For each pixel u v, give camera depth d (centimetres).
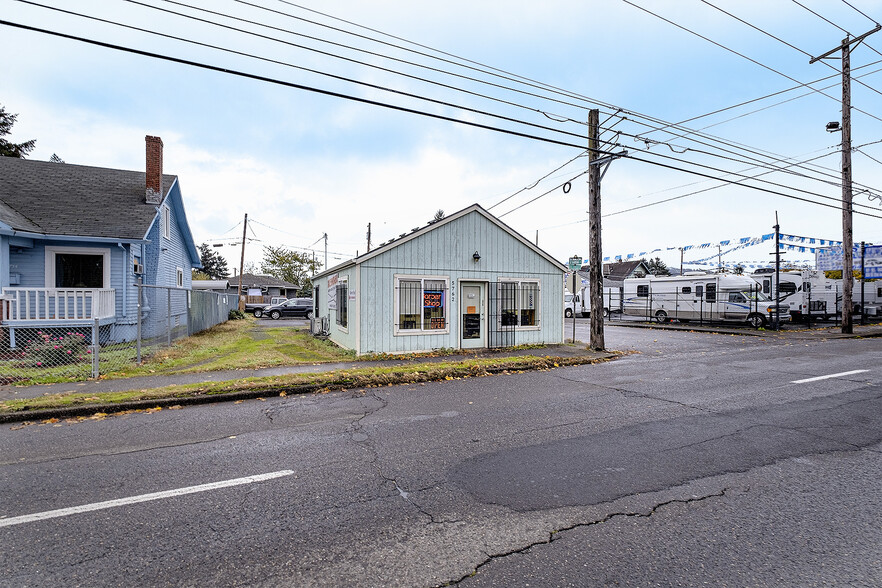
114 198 1581
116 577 262
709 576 264
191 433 536
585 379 886
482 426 563
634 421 585
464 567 272
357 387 809
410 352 1255
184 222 2069
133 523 324
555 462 441
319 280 1967
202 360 1109
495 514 338
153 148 1636
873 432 535
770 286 2477
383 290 1232
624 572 268
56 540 301
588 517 334
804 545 297
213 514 337
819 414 615
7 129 3547
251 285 5081
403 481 396
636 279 2722
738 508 348
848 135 1698
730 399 707
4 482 394
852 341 1564
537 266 1462
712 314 2255
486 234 1377
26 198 1415
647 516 335
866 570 270
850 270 1770
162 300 1755
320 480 398
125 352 1159
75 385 775
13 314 1250
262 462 441
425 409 650
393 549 291
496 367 977
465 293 1352
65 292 1203
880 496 369
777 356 1199
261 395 732
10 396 688
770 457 454
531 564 276
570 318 3200
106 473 414
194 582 258
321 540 302
